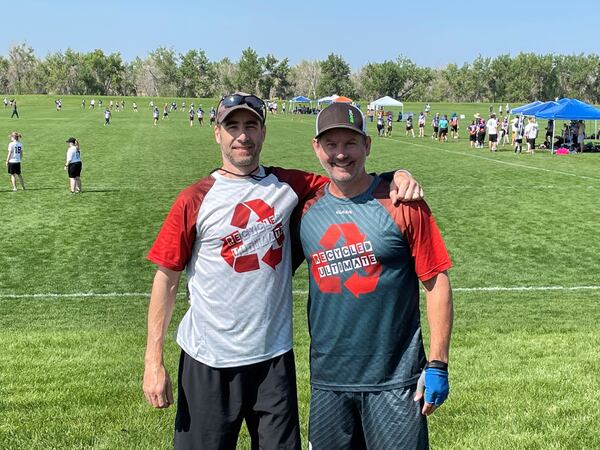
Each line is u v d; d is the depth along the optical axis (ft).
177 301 29.32
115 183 66.44
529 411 14.88
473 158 90.48
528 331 23.81
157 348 10.11
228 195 10.02
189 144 113.60
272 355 10.14
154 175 72.54
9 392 16.78
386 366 9.82
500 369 18.38
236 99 9.93
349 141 9.61
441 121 124.98
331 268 9.84
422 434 9.86
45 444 13.46
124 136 132.36
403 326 9.88
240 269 9.97
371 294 9.73
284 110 284.41
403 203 9.63
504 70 471.21
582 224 46.26
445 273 9.84
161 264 10.10
